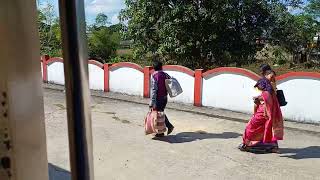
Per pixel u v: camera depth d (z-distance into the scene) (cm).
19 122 96
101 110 1123
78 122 77
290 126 898
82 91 77
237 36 1870
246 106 1040
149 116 815
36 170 100
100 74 1445
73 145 77
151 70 1277
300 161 676
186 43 1805
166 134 849
